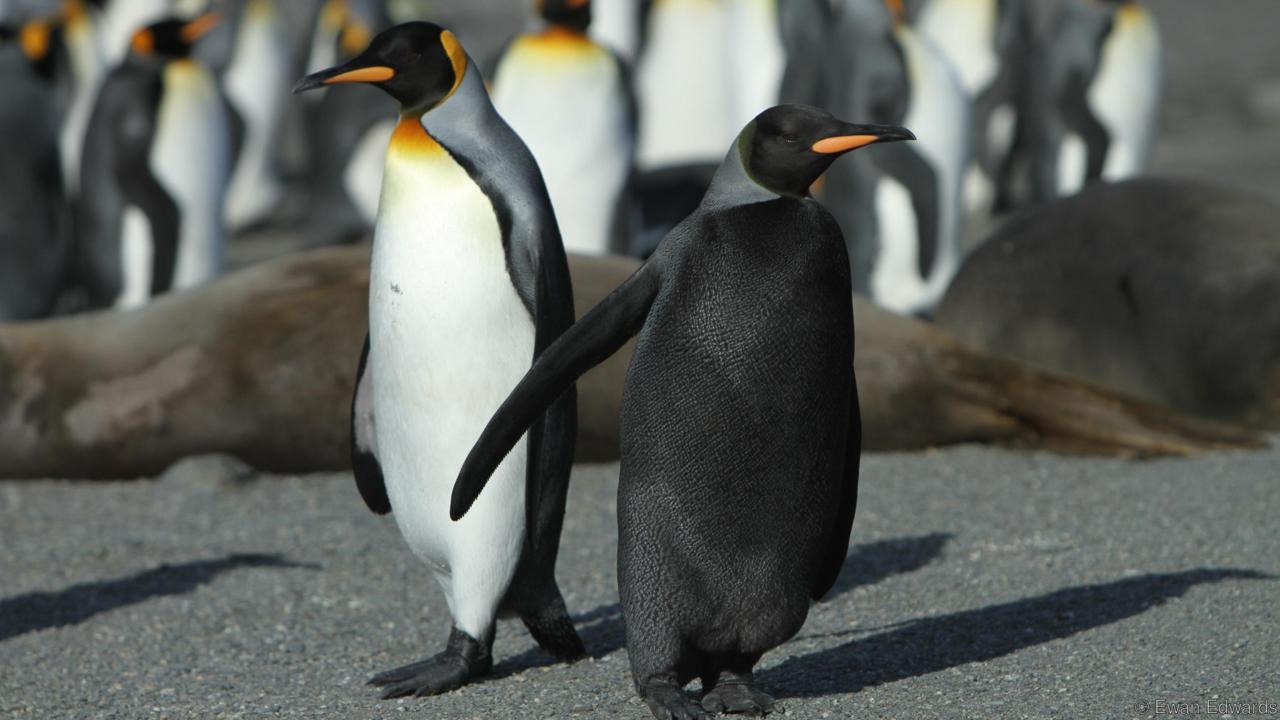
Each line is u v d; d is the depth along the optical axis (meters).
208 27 28.45
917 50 27.31
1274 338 19.45
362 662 12.28
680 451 9.76
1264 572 13.13
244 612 13.79
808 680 11.04
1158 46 34.56
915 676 10.97
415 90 11.27
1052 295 21.12
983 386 18.58
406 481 11.71
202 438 19.30
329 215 39.94
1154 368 20.23
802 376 9.67
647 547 9.90
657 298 9.89
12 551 16.23
